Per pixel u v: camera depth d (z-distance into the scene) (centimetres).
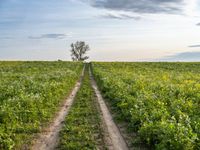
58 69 6744
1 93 2566
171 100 2278
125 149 1374
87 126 1731
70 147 1355
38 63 9619
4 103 2056
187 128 1388
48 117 1977
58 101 2606
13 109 1909
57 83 3359
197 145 1238
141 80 3906
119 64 9644
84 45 18475
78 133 1575
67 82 3931
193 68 8138
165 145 1252
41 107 2147
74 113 2070
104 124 1802
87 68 8300
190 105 2034
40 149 1373
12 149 1348
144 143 1439
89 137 1523
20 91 2612
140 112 1767
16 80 3819
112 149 1372
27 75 4756
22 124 1741
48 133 1627
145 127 1472
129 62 10994
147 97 2275
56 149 1372
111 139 1512
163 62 10856
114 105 2366
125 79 4103
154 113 1705
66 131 1630
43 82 3531
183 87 3195
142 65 9275
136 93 2545
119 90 2834
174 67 8438
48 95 2561
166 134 1322
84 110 2197
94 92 3253
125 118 1905
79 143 1404
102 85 3603
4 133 1480
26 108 1998
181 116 1675
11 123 1688
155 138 1376
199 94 2633
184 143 1220
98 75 5050
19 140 1467
